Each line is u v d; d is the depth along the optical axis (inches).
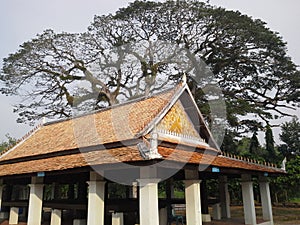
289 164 994.1
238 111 927.0
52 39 1029.8
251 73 1053.8
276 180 996.6
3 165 601.9
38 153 539.2
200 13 966.4
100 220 404.2
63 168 408.8
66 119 684.1
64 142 537.0
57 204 566.3
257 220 596.1
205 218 588.1
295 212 935.7
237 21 953.5
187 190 432.1
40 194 508.7
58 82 1101.1
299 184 979.9
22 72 1050.1
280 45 990.4
